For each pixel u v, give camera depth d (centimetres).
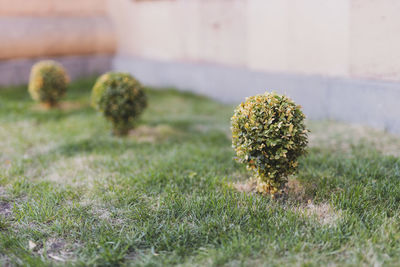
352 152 547
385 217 358
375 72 639
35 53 1110
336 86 698
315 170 486
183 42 1048
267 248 324
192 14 1002
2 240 348
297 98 775
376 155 518
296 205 402
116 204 416
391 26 600
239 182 463
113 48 1289
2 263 317
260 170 405
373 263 300
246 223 364
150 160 550
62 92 873
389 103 618
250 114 391
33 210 401
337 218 358
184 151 588
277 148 390
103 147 614
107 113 650
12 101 910
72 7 1188
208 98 991
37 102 921
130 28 1218
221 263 310
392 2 592
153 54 1154
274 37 808
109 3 1265
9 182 480
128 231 364
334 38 692
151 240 347
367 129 643
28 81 1100
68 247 342
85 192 450
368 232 338
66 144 620
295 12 754
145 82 1179
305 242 330
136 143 634
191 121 782
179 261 318
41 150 602
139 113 668
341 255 314
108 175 498
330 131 655
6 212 408
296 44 766
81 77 1224
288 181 457
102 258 322
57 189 456
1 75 1048
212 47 970
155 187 455
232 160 539
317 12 712
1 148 609
